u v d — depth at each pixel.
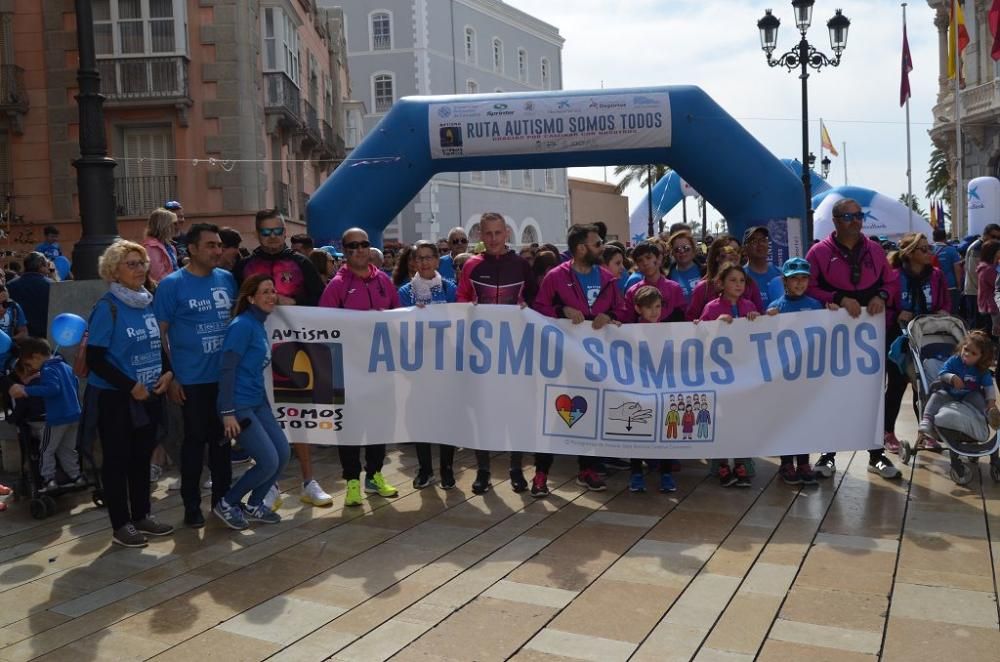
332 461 7.70
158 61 20.14
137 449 5.49
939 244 13.30
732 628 3.94
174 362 5.68
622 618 4.08
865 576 4.51
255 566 4.93
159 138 20.77
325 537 5.44
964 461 6.52
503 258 6.62
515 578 4.62
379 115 43.47
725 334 6.25
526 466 7.36
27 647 3.96
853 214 6.23
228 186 20.53
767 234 7.08
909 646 3.72
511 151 9.76
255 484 5.61
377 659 3.73
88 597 4.54
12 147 20.55
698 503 5.96
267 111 22.05
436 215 41.94
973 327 13.07
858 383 6.21
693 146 9.61
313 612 4.25
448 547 5.16
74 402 6.20
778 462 7.11
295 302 6.42
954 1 23.34
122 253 5.31
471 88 45.88
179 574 4.84
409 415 6.31
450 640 3.89
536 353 6.26
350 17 43.41
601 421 6.22
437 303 6.46
